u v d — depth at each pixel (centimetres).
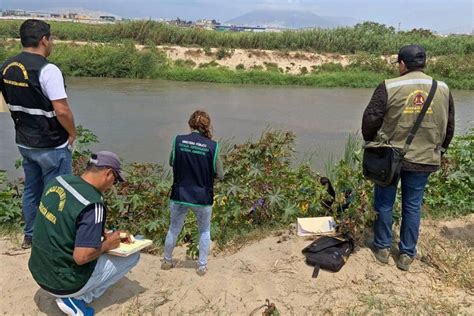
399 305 420
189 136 438
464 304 426
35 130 447
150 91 2470
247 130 1611
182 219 462
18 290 424
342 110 2112
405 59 442
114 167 361
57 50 3120
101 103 2023
